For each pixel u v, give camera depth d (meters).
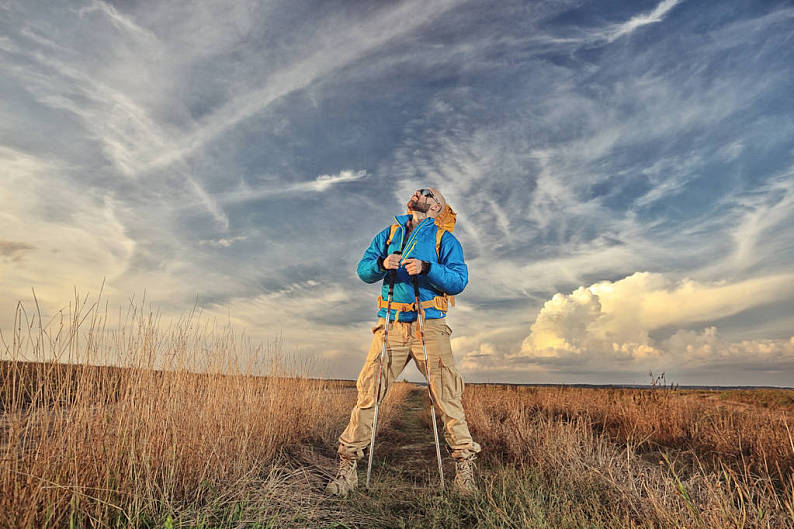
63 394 2.63
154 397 3.41
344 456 3.78
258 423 4.82
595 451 4.39
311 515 2.97
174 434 3.26
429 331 4.05
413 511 3.28
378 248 4.52
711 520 2.39
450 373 4.04
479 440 6.21
